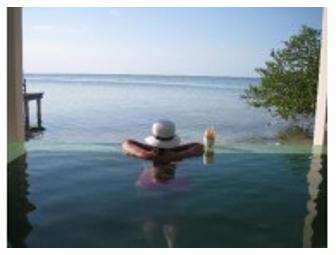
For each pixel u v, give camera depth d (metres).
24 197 4.51
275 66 17.64
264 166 5.95
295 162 6.20
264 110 26.75
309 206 4.31
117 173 5.43
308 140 16.89
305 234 3.58
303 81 17.22
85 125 20.00
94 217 3.91
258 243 3.37
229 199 4.50
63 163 5.98
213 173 5.51
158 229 3.64
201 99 39.41
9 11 6.89
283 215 4.05
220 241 3.40
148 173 5.40
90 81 79.56
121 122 21.09
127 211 4.09
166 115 24.47
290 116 17.88
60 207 4.20
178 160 6.04
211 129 6.71
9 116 7.11
